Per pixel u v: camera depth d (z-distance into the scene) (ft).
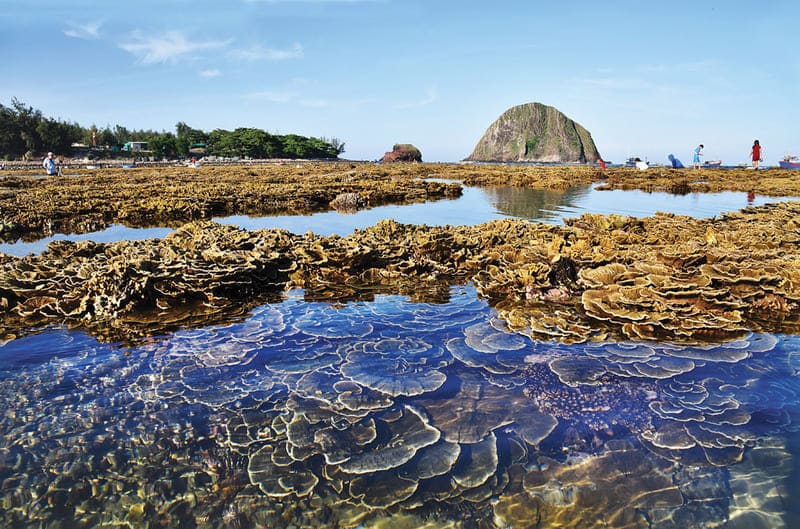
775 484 10.50
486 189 93.04
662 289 20.88
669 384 14.61
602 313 19.92
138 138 410.31
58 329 18.76
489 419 12.85
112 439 11.99
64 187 72.33
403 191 74.74
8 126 282.56
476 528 9.50
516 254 27.48
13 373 15.16
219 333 18.53
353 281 26.02
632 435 12.19
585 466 11.13
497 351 16.90
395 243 30.66
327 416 12.99
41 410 13.15
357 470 11.01
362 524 9.59
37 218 45.52
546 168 168.04
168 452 11.57
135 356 16.46
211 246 26.99
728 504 10.00
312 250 27.58
